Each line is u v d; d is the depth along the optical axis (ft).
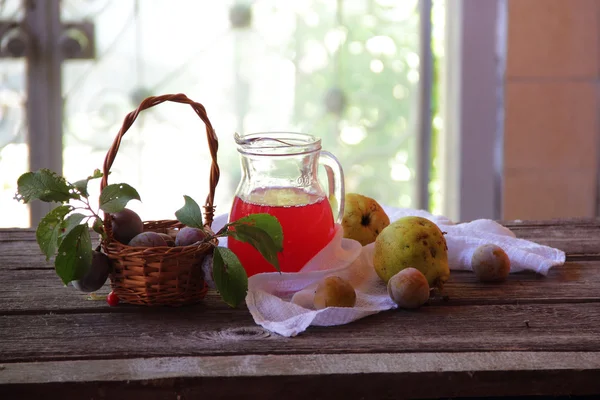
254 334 4.14
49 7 8.37
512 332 4.16
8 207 8.77
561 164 8.62
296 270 4.43
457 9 8.30
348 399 3.90
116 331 4.16
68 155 8.78
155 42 8.57
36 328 4.18
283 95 8.81
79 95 8.63
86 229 4.16
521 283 4.61
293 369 3.90
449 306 4.38
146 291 4.31
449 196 8.91
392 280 4.34
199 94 8.75
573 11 8.21
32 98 8.58
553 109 8.46
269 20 8.60
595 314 4.31
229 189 9.02
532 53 8.32
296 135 4.58
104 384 3.84
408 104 8.89
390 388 3.89
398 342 4.08
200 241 4.30
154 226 4.61
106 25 8.46
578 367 3.92
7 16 8.36
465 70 8.37
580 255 4.97
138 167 8.90
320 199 4.47
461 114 8.49
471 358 3.97
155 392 3.86
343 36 8.68
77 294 4.49
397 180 9.09
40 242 4.17
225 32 8.60
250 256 4.41
